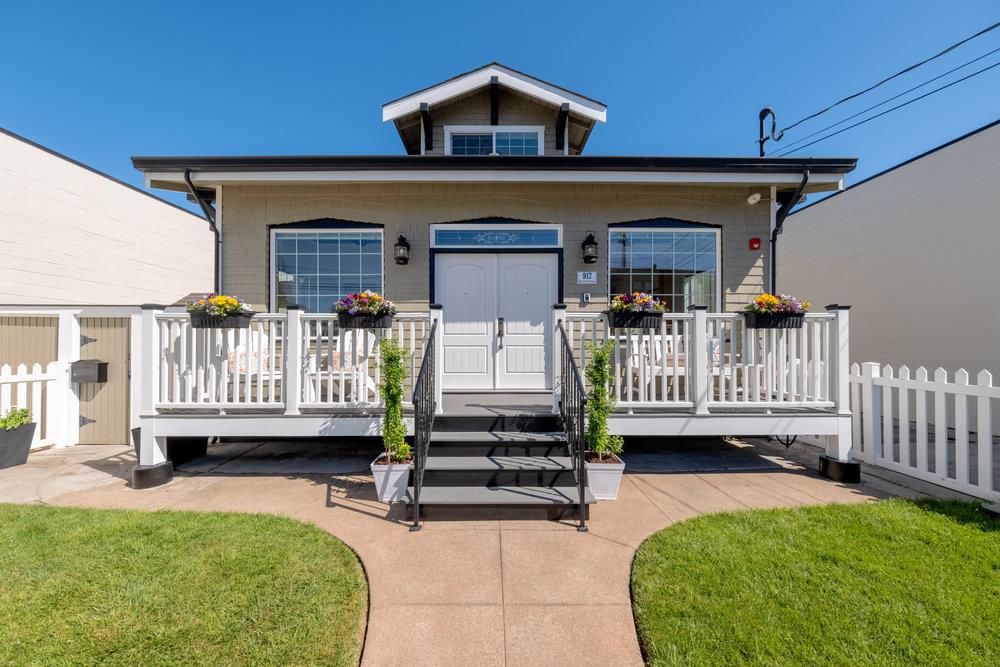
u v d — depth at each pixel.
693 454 5.46
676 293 6.25
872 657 1.97
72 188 7.55
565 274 6.18
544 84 6.93
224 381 4.42
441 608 2.38
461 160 5.62
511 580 2.63
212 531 3.19
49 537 3.08
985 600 2.34
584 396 3.38
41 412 5.84
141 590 2.48
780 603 2.35
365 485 4.30
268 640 2.13
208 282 10.73
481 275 6.18
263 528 3.25
